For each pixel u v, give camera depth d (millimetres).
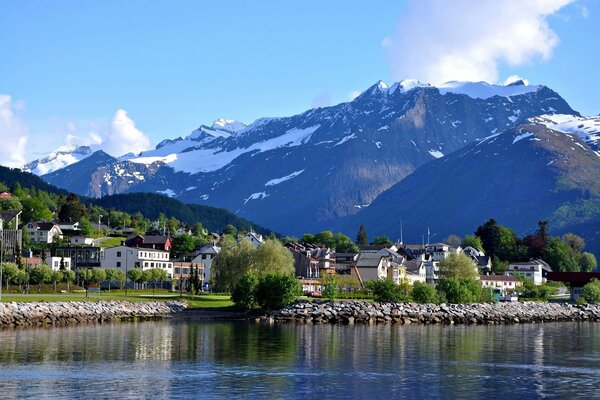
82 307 189375
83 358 119688
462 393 99188
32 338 143625
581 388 103562
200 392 96250
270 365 117625
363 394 97438
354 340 157375
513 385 105125
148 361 118625
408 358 129125
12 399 90312
